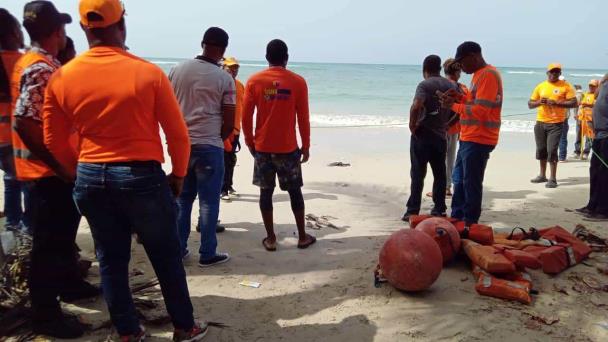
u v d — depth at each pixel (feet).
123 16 8.99
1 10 12.54
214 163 14.42
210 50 14.19
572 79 189.98
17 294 11.87
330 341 10.86
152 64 9.00
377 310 12.23
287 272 14.75
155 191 8.95
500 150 40.88
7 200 15.53
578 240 15.60
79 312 11.94
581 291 13.20
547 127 26.66
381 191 25.64
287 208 22.18
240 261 15.62
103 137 8.60
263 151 15.92
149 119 8.81
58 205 10.19
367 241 17.54
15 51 12.92
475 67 16.79
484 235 14.67
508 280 13.28
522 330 11.26
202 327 10.81
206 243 14.97
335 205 22.79
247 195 24.64
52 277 10.41
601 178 20.49
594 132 20.71
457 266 14.69
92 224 9.25
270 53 15.62
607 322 11.65
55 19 9.91
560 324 11.54
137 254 15.88
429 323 11.57
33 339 10.61
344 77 198.39
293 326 11.50
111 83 8.45
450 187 24.66
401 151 39.47
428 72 18.99
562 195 24.85
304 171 30.83
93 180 8.71
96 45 8.75
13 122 9.46
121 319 9.93
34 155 9.52
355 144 43.32
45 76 9.31
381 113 75.56
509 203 23.21
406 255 12.46
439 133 18.83
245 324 11.58
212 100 14.07
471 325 11.46
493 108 16.47
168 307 10.10
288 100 15.42
